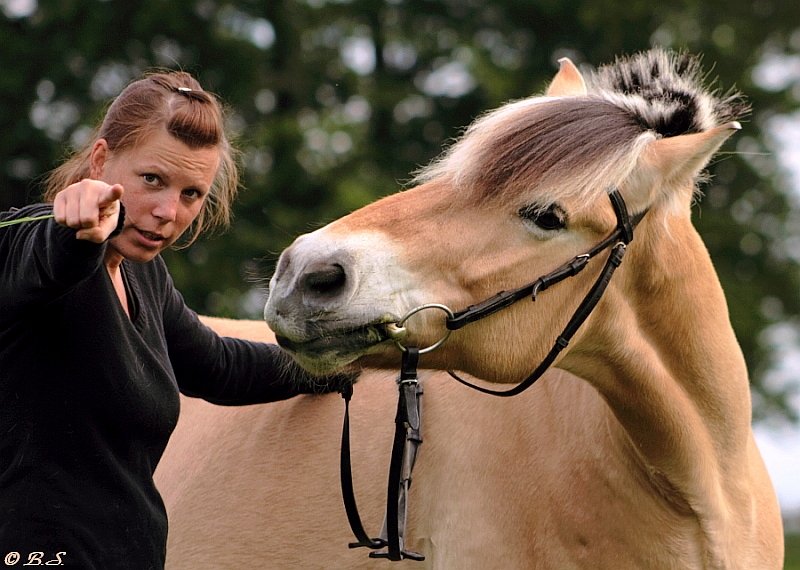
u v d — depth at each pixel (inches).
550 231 154.9
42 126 813.9
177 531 205.5
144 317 152.0
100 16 801.6
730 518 174.9
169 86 146.6
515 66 925.8
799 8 916.6
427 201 157.5
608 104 160.6
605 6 875.4
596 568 170.2
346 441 174.2
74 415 140.0
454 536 177.5
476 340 156.3
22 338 138.4
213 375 179.5
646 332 168.4
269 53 895.7
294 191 770.8
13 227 137.1
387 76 964.6
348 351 150.3
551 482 172.7
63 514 137.7
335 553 189.9
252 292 700.7
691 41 888.3
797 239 868.0
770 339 852.6
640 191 159.2
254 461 203.6
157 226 143.6
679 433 166.7
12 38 813.2
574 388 176.9
